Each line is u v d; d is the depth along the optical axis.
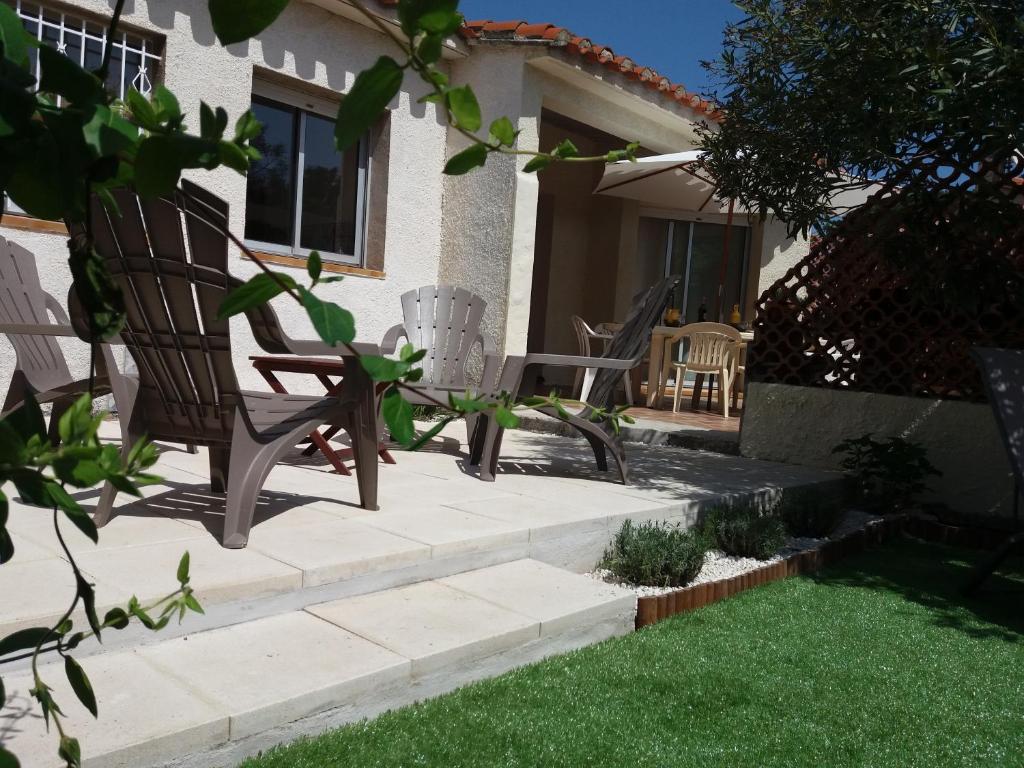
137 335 2.98
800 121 5.02
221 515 3.39
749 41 5.27
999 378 4.11
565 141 0.81
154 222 2.71
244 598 2.60
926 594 4.01
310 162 7.15
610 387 5.05
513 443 6.46
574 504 4.20
